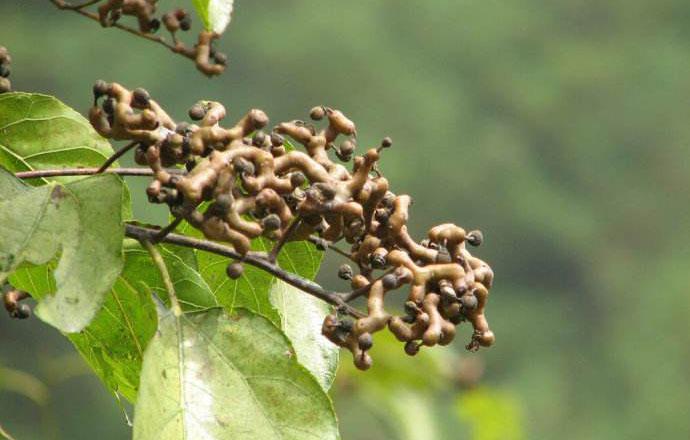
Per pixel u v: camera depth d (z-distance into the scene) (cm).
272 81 3469
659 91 4159
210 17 314
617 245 3722
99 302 283
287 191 294
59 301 282
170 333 292
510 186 3691
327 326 295
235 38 3469
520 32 4112
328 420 290
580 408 3109
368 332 294
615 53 4184
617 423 3072
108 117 295
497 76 4003
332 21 3688
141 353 315
